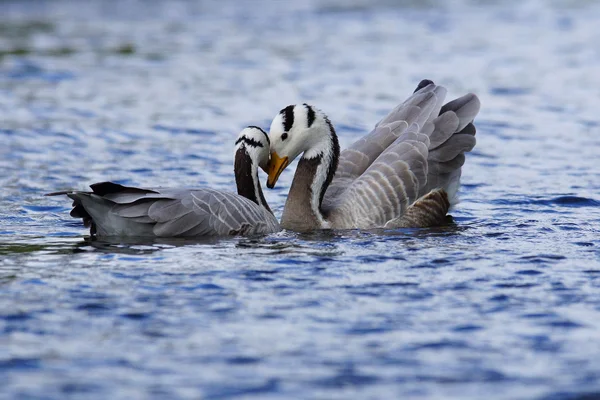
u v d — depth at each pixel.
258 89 28.67
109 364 9.87
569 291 12.10
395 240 14.92
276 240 14.82
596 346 10.39
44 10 42.00
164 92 28.17
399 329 10.83
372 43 36.06
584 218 16.62
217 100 27.25
